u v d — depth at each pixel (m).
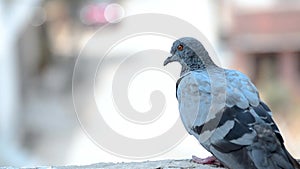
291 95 20.20
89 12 27.09
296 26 22.50
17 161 15.34
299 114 19.09
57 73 26.20
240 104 5.94
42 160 15.27
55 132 18.44
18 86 19.50
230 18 23.33
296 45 22.47
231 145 5.72
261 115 5.86
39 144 17.30
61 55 27.67
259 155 5.55
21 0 18.27
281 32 22.55
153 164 7.02
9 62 18.41
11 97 18.61
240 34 23.02
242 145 5.66
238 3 23.08
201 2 23.44
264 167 5.49
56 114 20.77
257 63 22.73
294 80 22.11
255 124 5.75
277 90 19.84
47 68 27.08
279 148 5.62
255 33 22.83
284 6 22.53
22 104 20.81
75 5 29.50
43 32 27.75
